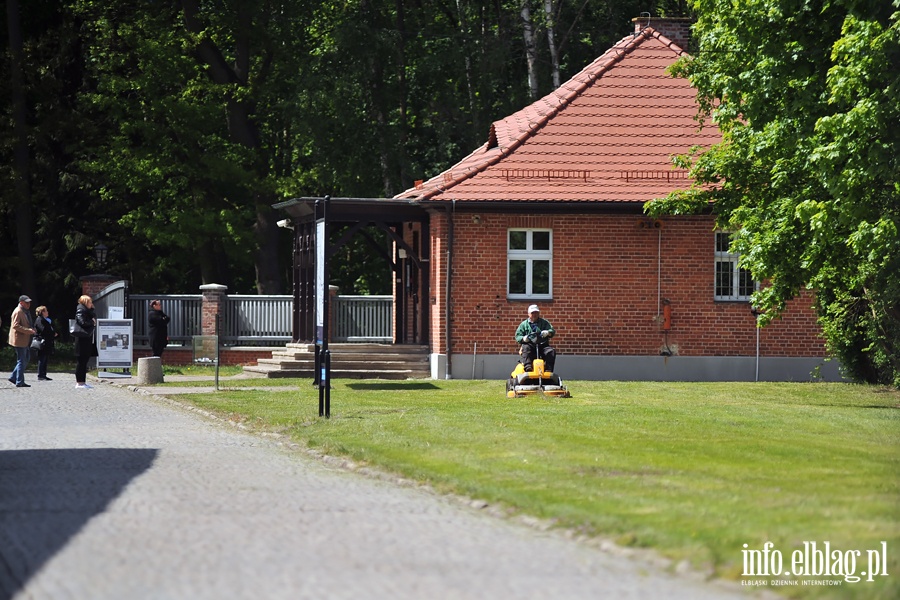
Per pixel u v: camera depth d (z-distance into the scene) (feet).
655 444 99.14
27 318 183.62
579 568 54.60
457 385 174.91
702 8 157.69
